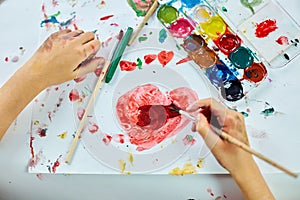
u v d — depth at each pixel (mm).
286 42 909
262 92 879
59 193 853
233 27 921
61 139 858
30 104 880
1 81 902
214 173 830
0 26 926
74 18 927
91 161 842
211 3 932
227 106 874
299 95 873
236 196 836
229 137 777
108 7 930
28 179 853
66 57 858
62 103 875
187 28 914
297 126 856
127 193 842
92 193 847
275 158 840
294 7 926
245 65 895
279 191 833
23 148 859
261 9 928
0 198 870
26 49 915
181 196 840
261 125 861
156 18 917
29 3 935
